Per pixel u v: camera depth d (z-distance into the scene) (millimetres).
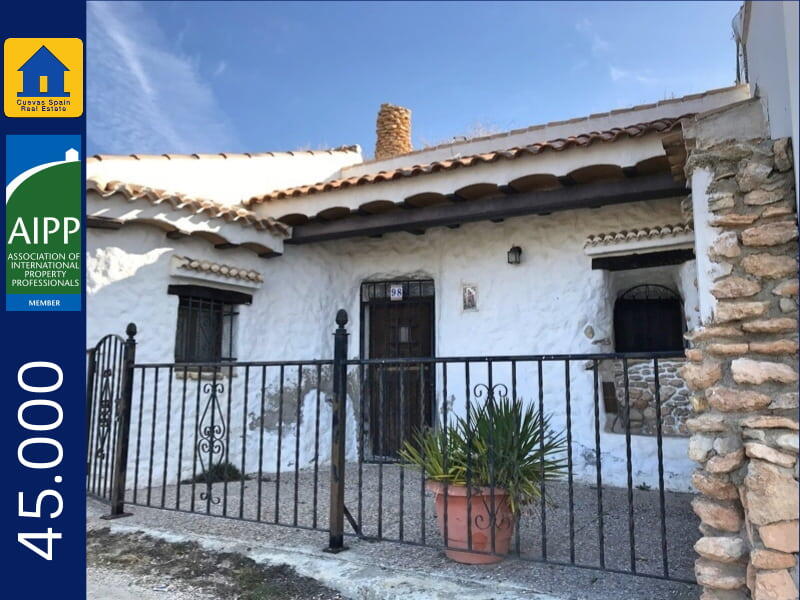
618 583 2816
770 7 2393
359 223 6574
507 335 6488
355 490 5434
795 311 2189
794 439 1998
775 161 2340
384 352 7488
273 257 6957
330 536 3379
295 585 2969
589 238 6090
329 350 7461
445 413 3160
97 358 4988
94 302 5336
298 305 7160
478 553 2930
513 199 5797
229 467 6285
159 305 5785
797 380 2084
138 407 5598
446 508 3070
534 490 3000
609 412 6047
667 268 5996
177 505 3936
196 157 6828
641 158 4855
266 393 6738
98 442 4773
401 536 3188
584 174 5230
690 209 3910
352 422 7410
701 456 2240
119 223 5383
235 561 3285
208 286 6258
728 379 2254
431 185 5820
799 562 1943
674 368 5773
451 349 6828
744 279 2314
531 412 3168
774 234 2273
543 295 6348
